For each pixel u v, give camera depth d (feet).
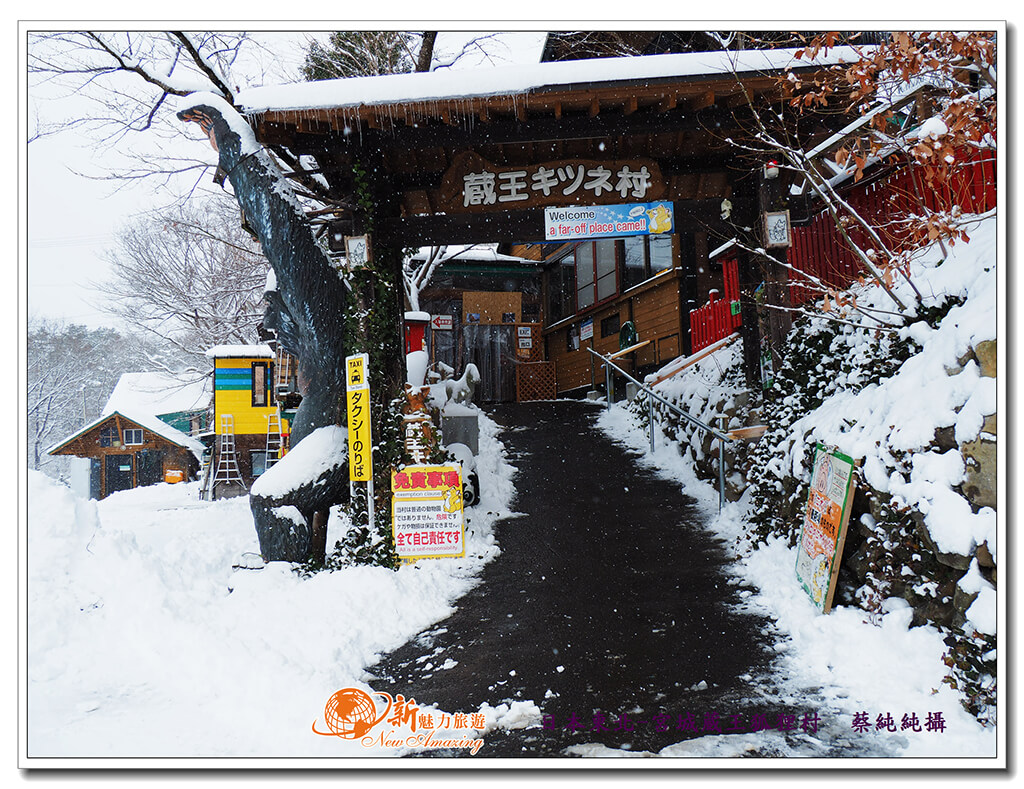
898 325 17.48
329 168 26.37
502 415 49.52
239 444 53.78
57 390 102.06
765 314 24.64
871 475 15.11
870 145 19.20
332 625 17.93
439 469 23.30
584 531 25.64
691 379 34.94
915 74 16.48
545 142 26.14
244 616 18.06
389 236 25.93
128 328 77.10
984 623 11.68
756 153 24.94
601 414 46.98
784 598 17.61
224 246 63.05
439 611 19.49
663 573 20.95
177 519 32.07
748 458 24.68
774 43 25.67
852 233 26.43
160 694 14.39
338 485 24.23
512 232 25.82
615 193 25.94
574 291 62.75
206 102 24.48
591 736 12.34
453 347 64.08
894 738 11.57
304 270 24.54
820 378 21.16
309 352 25.88
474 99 22.17
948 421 13.62
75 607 16.29
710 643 15.97
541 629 17.62
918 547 13.75
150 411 79.00
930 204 21.81
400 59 42.65
